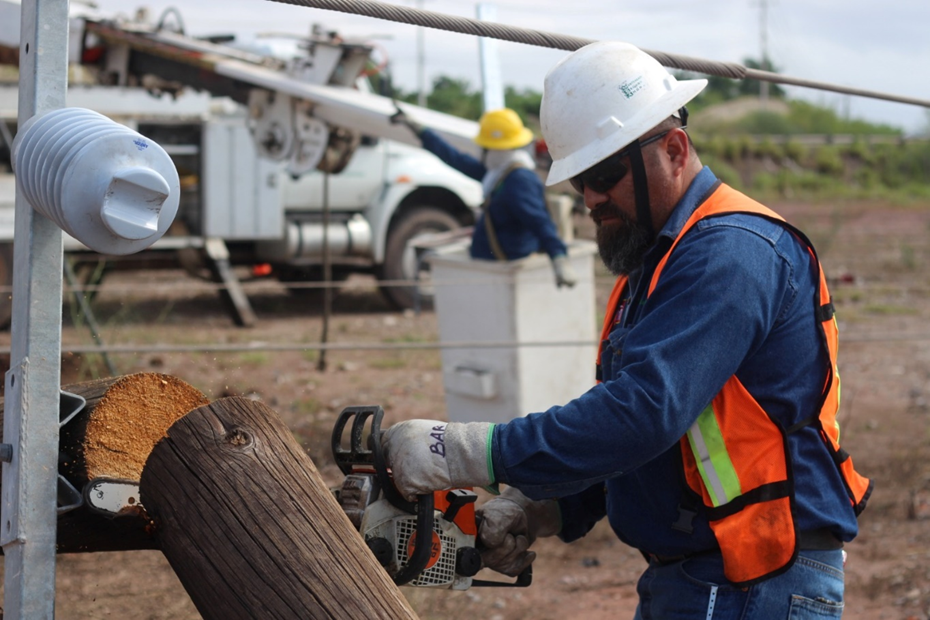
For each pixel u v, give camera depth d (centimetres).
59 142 165
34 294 178
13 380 182
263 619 169
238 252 1130
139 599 387
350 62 682
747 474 196
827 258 1722
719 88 5484
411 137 639
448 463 191
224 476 178
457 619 409
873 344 1053
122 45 741
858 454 652
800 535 201
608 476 188
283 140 694
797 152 3675
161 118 1007
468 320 621
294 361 902
